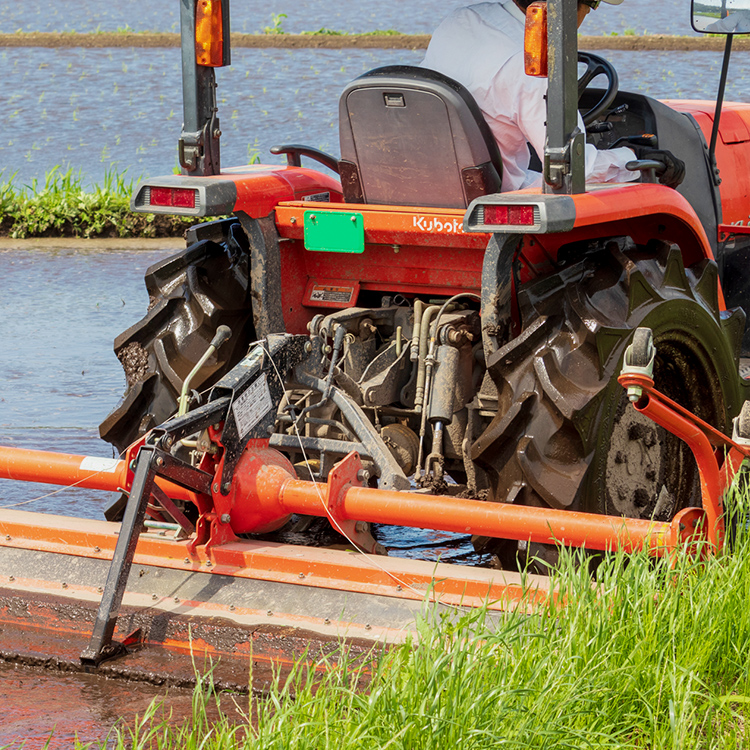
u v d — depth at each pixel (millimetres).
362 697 4961
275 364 6859
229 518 6582
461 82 7461
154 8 77688
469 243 7172
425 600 5555
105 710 5641
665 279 7289
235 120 29406
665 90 28359
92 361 13070
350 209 7398
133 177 23203
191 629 6121
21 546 6793
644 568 5719
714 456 6059
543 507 6578
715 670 5543
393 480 6930
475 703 4738
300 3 74562
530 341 6691
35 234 20250
